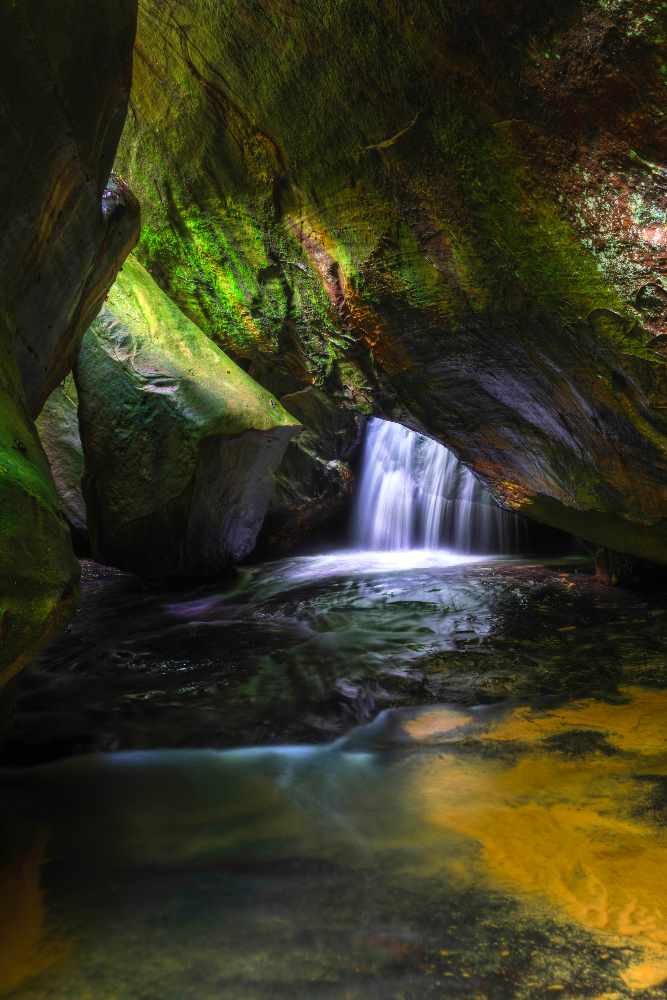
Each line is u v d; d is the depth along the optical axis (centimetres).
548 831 250
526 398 511
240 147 546
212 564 756
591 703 385
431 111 409
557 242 392
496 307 460
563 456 527
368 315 547
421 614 618
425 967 181
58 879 232
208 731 374
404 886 221
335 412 989
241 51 483
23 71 231
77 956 189
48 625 181
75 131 274
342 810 280
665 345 374
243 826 271
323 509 1005
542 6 328
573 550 945
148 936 198
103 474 675
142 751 352
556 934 192
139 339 672
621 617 570
